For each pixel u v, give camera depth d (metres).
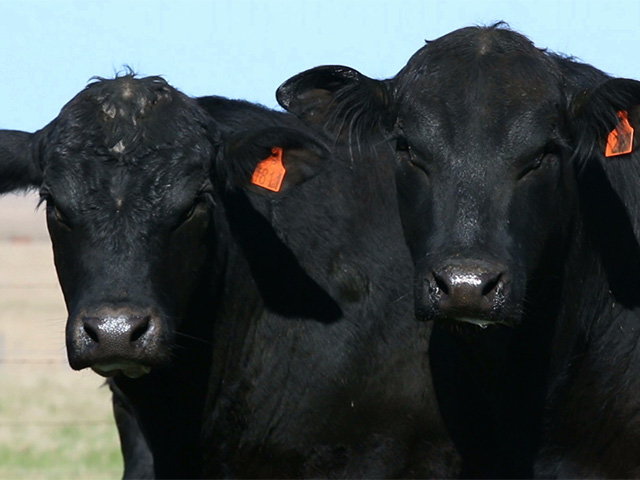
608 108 11.41
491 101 11.23
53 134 11.59
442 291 10.55
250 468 12.77
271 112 13.34
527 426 12.34
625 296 12.23
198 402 12.50
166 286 11.22
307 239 12.70
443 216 11.03
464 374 12.43
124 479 13.93
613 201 12.23
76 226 11.12
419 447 12.69
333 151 12.94
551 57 11.86
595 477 12.34
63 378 32.75
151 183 11.25
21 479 18.33
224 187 12.20
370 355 12.58
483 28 11.93
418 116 11.40
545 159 11.27
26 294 62.38
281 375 12.59
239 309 12.55
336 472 12.67
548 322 12.12
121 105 11.53
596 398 12.27
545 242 11.44
